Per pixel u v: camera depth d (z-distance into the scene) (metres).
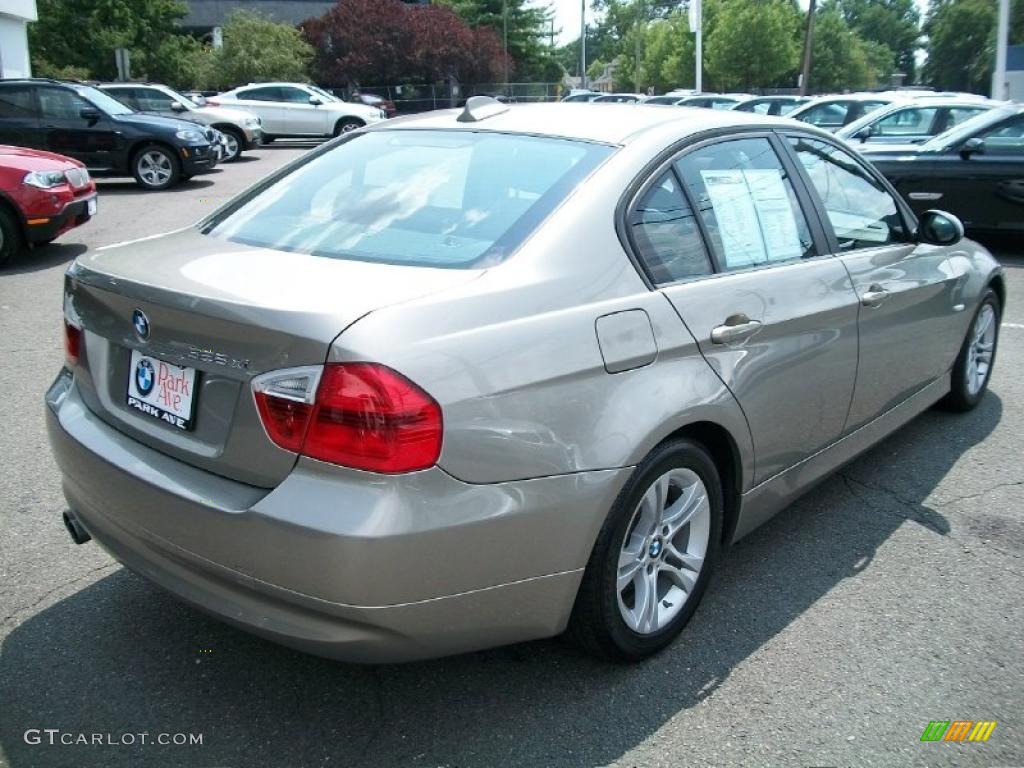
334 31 45.84
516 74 66.12
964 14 72.00
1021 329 7.14
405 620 2.32
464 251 2.71
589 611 2.74
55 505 4.02
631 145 3.07
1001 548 3.79
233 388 2.40
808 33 43.22
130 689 2.83
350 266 2.68
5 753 2.55
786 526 3.96
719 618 3.25
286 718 2.72
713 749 2.61
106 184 16.47
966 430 5.07
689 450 2.91
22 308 7.54
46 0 33.69
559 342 2.54
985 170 9.64
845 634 3.17
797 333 3.34
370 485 2.24
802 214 3.63
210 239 3.12
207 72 37.50
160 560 2.61
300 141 29.22
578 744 2.62
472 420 2.34
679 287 2.93
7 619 3.17
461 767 2.53
